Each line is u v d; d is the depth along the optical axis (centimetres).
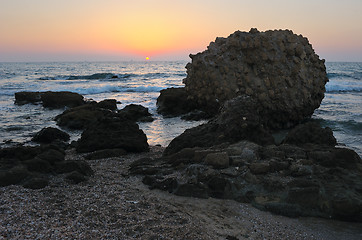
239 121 884
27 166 672
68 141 1194
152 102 2145
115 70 7600
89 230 425
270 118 1391
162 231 434
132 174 705
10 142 1143
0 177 610
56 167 695
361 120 1452
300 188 559
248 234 462
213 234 446
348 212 514
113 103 1802
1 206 495
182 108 1728
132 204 530
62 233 410
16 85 3198
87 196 565
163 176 656
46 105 1927
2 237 389
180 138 909
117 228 437
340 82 3278
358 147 1020
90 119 1435
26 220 448
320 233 480
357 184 566
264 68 1426
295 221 515
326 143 870
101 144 962
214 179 599
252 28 1551
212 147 778
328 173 610
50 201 534
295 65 1420
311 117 1548
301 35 1593
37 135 1175
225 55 1541
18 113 1773
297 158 695
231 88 1478
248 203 565
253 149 718
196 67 1639
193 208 536
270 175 620
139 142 970
